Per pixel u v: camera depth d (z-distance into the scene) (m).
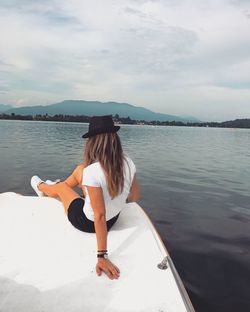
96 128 2.65
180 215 5.76
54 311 2.09
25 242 2.83
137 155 14.60
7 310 2.09
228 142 28.73
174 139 29.05
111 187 2.66
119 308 2.11
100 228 2.55
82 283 2.34
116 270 2.45
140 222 3.28
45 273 2.43
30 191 7.10
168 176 9.58
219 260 3.99
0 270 2.45
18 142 18.67
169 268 2.53
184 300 2.19
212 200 6.92
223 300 3.18
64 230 3.05
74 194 3.25
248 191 7.94
